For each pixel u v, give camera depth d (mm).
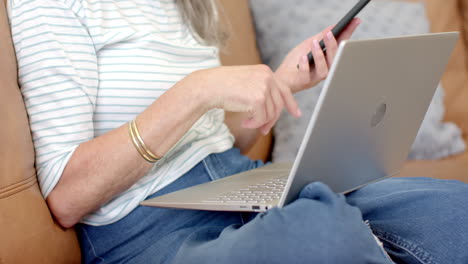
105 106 903
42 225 811
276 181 834
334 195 633
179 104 777
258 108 728
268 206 671
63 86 839
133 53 930
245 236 631
